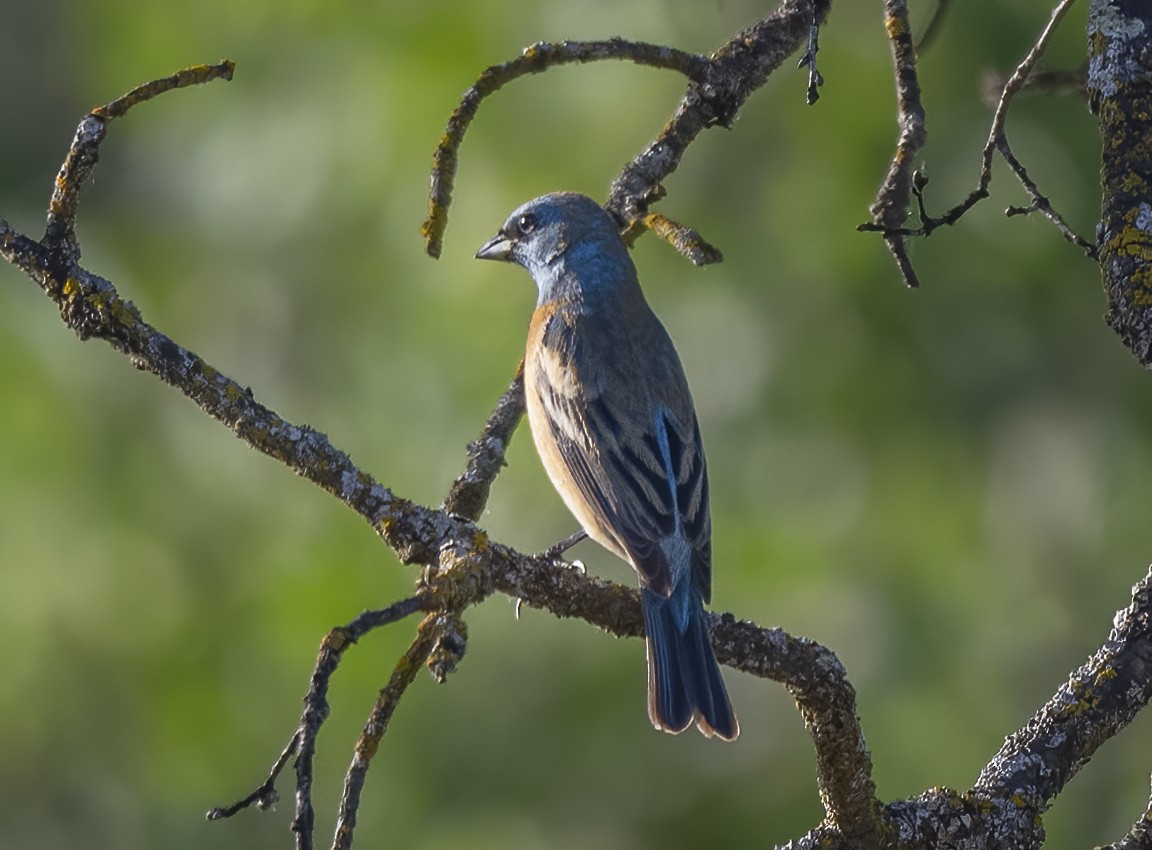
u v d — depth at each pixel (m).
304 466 6.62
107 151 14.87
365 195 13.40
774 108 12.78
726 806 12.56
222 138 14.06
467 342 13.00
